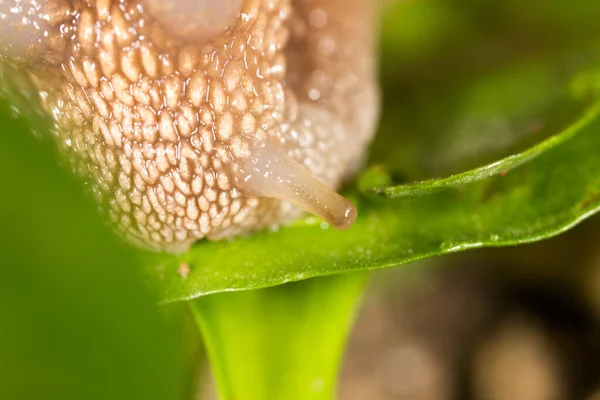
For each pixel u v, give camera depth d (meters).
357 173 0.07
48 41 0.06
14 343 0.05
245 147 0.06
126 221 0.06
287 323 0.06
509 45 0.08
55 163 0.05
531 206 0.06
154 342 0.05
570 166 0.06
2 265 0.05
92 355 0.05
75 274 0.05
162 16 0.06
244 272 0.06
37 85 0.06
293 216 0.06
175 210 0.06
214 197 0.06
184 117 0.06
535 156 0.06
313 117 0.06
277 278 0.06
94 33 0.06
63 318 0.05
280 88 0.06
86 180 0.06
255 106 0.06
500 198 0.06
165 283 0.06
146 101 0.06
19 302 0.05
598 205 0.06
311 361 0.06
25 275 0.05
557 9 0.08
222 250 0.06
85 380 0.05
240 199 0.06
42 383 0.05
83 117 0.06
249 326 0.06
